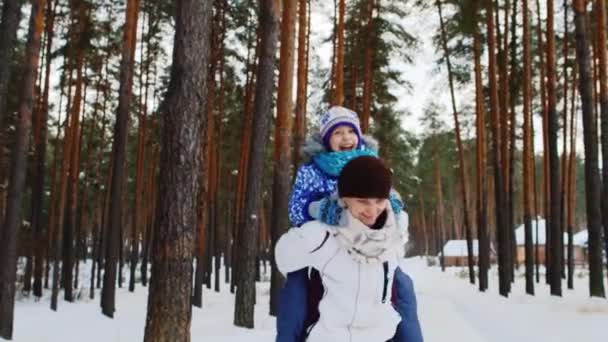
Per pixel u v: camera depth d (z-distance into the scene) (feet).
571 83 85.40
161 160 18.84
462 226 239.50
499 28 74.23
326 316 6.06
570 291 69.72
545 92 78.02
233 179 120.16
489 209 165.17
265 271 126.62
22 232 79.82
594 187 48.42
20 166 34.91
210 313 50.93
